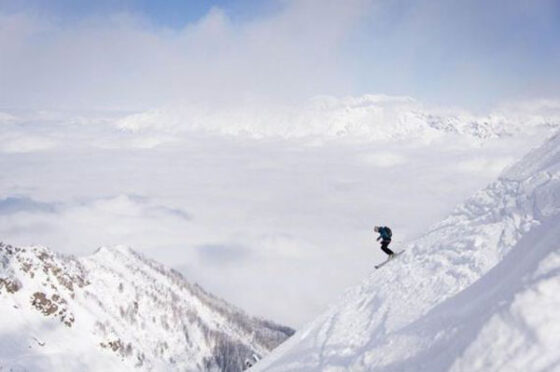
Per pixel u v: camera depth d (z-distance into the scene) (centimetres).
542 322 902
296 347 2231
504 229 1814
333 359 1775
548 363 835
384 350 1518
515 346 913
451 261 1833
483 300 1211
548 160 2072
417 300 1730
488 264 1647
